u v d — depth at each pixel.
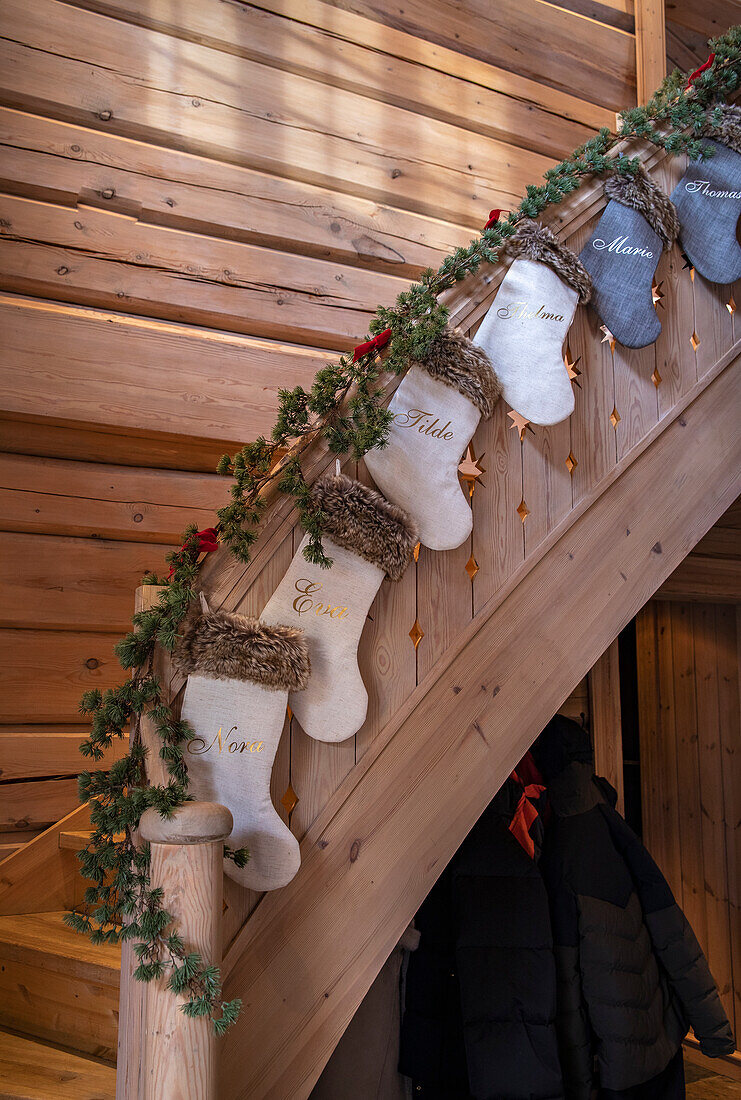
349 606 1.49
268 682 1.35
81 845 2.16
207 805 1.25
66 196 2.25
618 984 2.20
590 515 1.86
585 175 1.85
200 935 1.21
